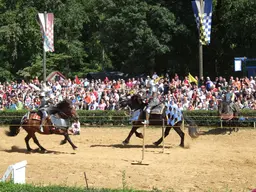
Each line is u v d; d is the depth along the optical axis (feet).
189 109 100.22
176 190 44.83
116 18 170.60
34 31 194.70
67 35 212.43
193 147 74.74
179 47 176.35
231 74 181.57
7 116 103.09
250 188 45.55
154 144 75.82
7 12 199.62
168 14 166.20
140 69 174.91
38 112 69.77
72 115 69.97
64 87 121.90
